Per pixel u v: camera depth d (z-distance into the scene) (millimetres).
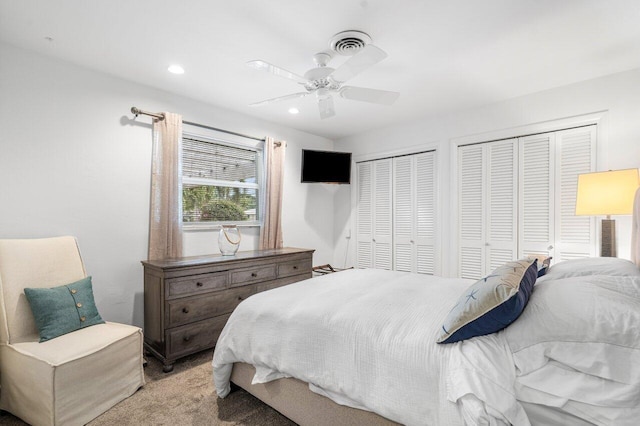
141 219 2744
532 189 3016
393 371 1238
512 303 1154
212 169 3373
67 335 1855
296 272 3424
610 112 2570
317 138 4523
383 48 2160
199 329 2529
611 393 958
